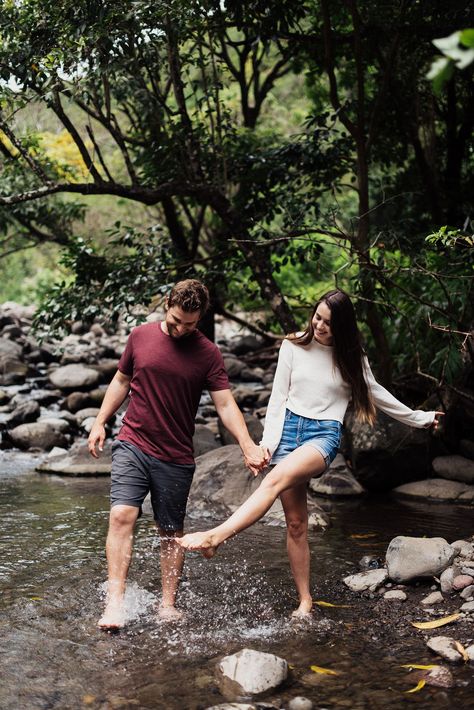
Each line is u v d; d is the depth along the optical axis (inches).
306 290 497.0
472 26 248.2
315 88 417.1
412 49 277.1
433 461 250.7
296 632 135.4
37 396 365.7
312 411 138.8
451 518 211.6
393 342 289.9
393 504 228.8
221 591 156.3
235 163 290.0
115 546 137.9
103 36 215.8
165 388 138.8
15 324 531.8
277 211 292.8
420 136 386.6
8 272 853.8
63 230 397.7
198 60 257.3
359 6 269.6
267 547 185.8
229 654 126.3
